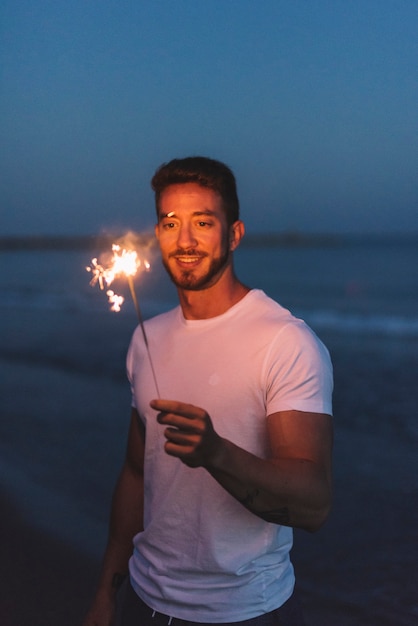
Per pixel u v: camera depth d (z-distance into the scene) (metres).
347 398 9.65
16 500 5.32
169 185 1.91
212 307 1.94
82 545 4.44
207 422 1.42
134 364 2.14
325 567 4.22
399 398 9.48
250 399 1.83
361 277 41.62
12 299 30.25
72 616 3.60
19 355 13.89
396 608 3.67
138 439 2.21
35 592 3.87
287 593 1.88
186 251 1.89
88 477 5.90
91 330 17.88
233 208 1.95
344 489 5.70
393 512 5.09
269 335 1.83
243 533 1.83
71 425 7.85
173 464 1.92
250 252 97.00
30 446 6.97
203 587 1.83
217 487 1.84
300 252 92.56
